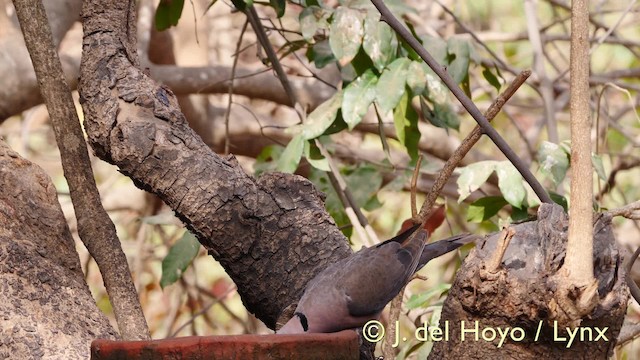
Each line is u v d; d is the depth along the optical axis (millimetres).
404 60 7641
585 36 4496
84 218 5707
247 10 8555
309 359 3861
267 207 5602
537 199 7887
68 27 10445
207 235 5535
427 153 12562
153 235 13562
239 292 5793
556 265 4219
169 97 5684
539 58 10672
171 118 5586
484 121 5777
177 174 5469
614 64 15523
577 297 4047
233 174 5590
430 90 8094
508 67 11328
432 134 12430
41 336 4672
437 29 13172
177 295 12281
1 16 10102
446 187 12594
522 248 4355
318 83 11695
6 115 9953
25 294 4828
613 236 4422
